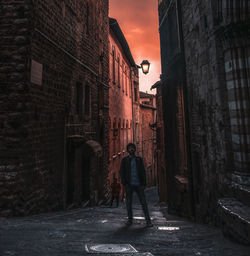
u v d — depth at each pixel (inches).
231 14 178.5
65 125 306.5
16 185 213.6
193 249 111.2
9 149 217.3
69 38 329.1
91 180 406.6
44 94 255.0
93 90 442.9
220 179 210.4
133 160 193.3
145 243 123.4
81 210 311.4
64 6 311.1
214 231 180.7
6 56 223.6
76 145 315.0
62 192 298.2
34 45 233.9
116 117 687.1
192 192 293.9
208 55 225.9
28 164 222.2
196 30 260.5
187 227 203.0
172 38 365.1
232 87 182.9
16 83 221.1
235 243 130.4
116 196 461.7
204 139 250.1
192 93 288.2
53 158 276.5
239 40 177.5
